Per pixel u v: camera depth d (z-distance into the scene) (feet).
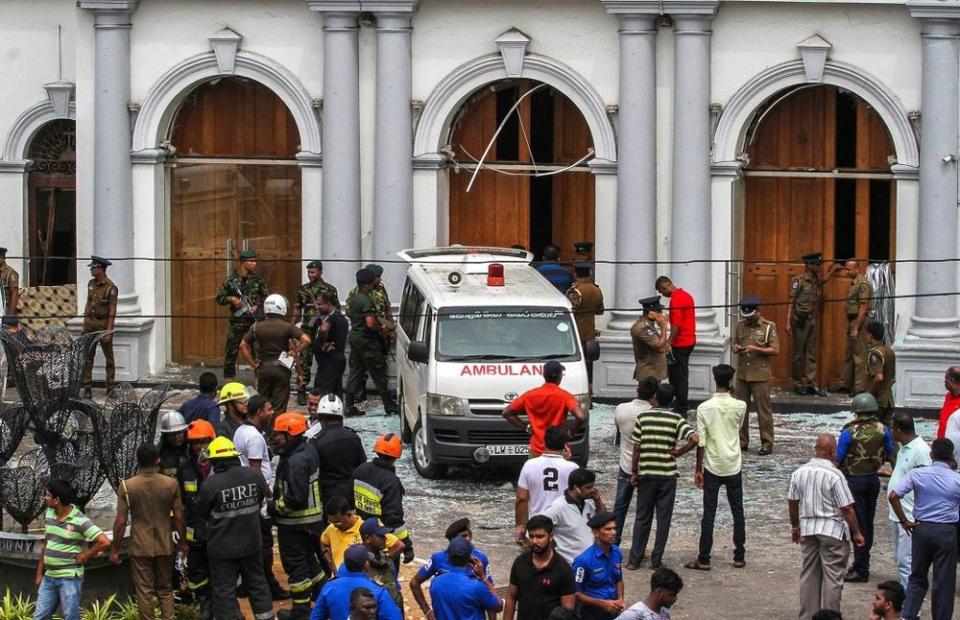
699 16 92.73
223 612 60.03
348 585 51.60
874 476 66.23
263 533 63.93
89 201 99.35
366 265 96.94
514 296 81.76
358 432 88.63
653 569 68.08
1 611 61.31
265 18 97.30
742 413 68.03
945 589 60.90
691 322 88.74
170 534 60.08
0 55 108.78
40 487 63.00
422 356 80.02
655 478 67.26
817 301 93.40
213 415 68.18
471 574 52.90
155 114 98.32
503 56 95.45
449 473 81.87
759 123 95.66
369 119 97.09
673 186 94.43
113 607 62.13
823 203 95.86
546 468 62.75
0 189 110.01
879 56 92.07
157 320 99.91
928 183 91.71
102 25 97.71
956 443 66.59
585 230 98.63
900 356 92.32
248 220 100.89
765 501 77.56
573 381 79.36
